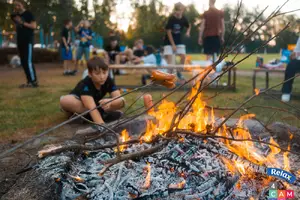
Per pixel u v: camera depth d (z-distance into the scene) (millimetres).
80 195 1793
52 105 5043
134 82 8297
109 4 17359
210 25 6750
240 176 1926
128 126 2977
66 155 2131
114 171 1927
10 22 16234
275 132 2844
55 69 13250
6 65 15383
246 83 7617
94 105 3422
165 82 1979
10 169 2412
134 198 1738
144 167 1929
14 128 3711
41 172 2055
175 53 7426
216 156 2029
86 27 10352
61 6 16234
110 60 9789
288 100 5117
